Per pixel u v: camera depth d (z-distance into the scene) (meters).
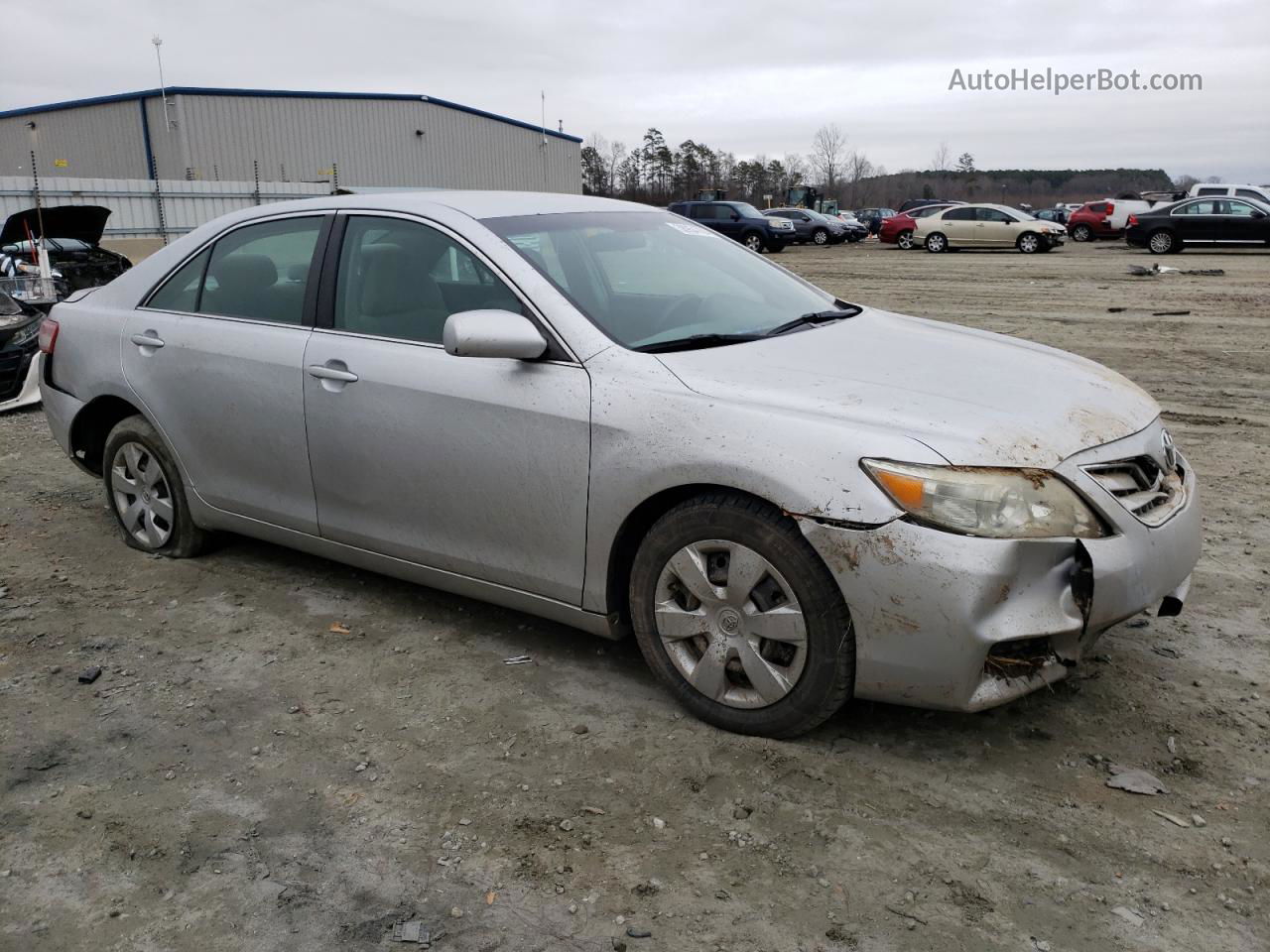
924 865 2.59
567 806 2.85
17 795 2.93
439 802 2.88
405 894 2.52
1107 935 2.35
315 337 3.94
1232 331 11.98
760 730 3.12
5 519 5.39
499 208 3.87
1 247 17.38
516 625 4.02
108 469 4.86
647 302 3.65
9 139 47.53
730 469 2.94
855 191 103.81
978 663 2.76
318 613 4.16
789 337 3.58
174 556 4.75
